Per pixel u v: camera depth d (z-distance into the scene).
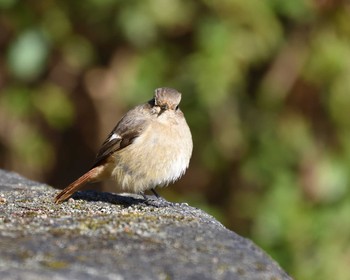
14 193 9.50
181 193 14.46
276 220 13.59
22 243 6.37
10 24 13.82
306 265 13.41
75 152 15.27
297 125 14.06
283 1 13.65
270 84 14.02
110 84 14.20
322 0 13.90
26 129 14.64
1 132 14.57
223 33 13.46
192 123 14.02
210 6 13.47
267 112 14.13
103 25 13.81
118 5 13.46
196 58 13.46
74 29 13.94
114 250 6.32
